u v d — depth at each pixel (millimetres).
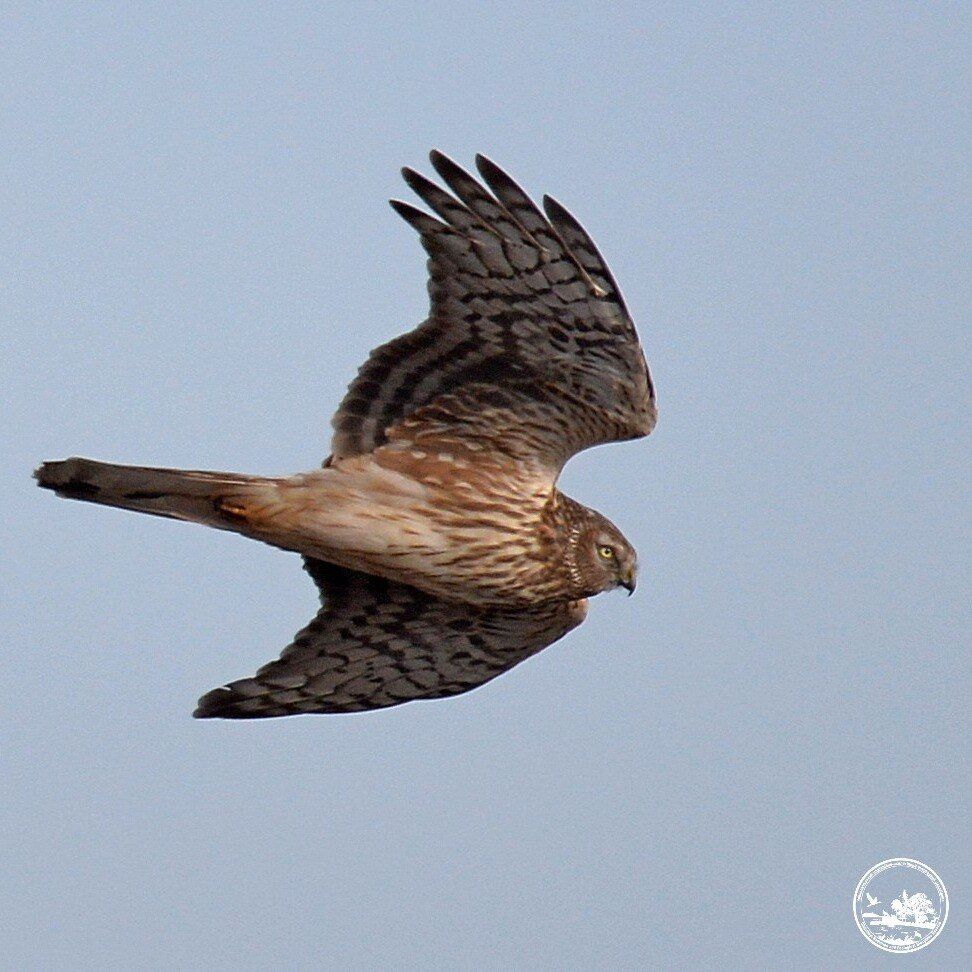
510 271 13219
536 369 13609
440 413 13852
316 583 15398
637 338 13180
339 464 13758
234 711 15648
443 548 13961
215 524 13711
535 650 15477
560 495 14586
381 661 15625
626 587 14797
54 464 13359
